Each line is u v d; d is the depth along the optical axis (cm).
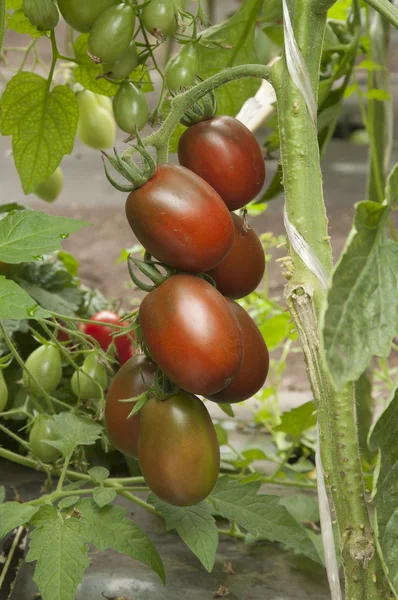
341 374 53
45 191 102
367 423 108
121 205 303
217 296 62
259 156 67
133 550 71
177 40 74
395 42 441
